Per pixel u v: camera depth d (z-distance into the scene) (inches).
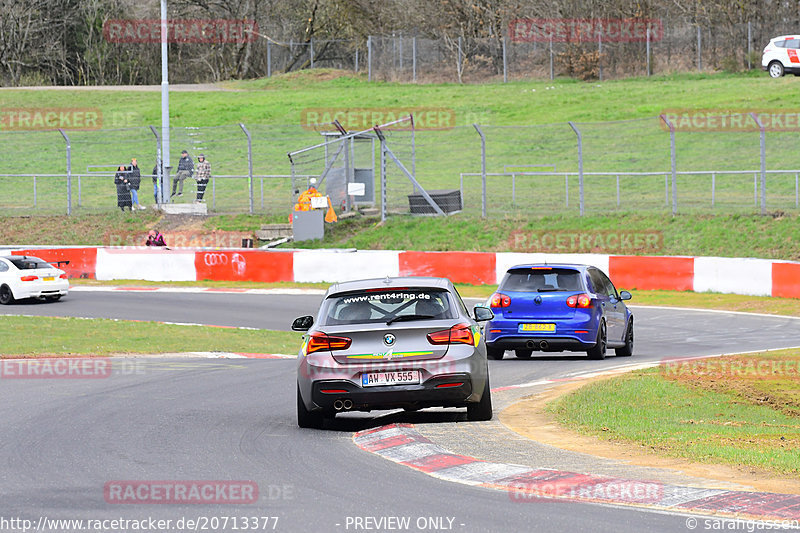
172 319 3695.9
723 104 7637.8
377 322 1584.6
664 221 5059.1
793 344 2822.3
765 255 4557.1
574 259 4483.3
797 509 1041.5
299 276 4849.9
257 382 2266.2
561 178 6505.9
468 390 1571.1
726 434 1520.7
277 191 6673.2
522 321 2596.0
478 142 7593.5
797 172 4955.7
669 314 3708.2
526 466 1272.1
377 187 6407.5
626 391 1959.9
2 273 4165.8
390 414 1849.2
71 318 3631.9
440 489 1161.4
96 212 5876.0
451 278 4645.7
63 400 1968.5
